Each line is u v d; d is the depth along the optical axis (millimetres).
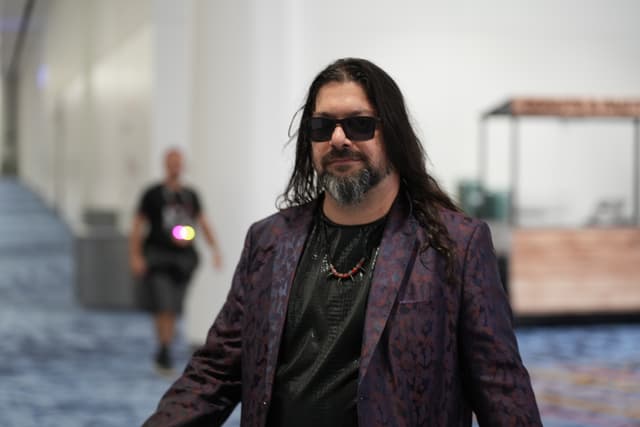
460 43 10281
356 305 1731
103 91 14695
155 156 10211
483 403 1679
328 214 1856
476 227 1766
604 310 9117
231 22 7211
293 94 7352
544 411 5551
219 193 7289
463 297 1712
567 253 9055
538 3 10445
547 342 8250
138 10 11102
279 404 1743
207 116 7348
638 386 6332
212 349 1892
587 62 10594
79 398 5875
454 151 10305
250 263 1892
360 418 1632
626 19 10664
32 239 19875
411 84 10195
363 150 1771
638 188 10547
